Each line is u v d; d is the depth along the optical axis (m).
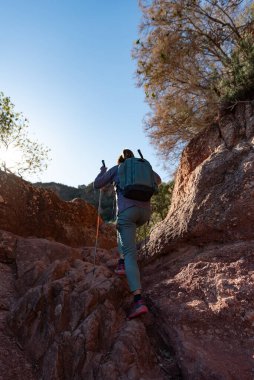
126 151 4.50
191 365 2.96
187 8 14.22
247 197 4.42
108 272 4.31
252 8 12.70
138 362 3.09
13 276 5.20
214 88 10.84
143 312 3.51
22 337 3.70
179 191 6.43
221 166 4.95
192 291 3.71
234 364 2.91
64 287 3.86
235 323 3.22
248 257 3.89
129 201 3.95
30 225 6.96
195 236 4.59
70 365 3.22
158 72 14.43
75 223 7.78
